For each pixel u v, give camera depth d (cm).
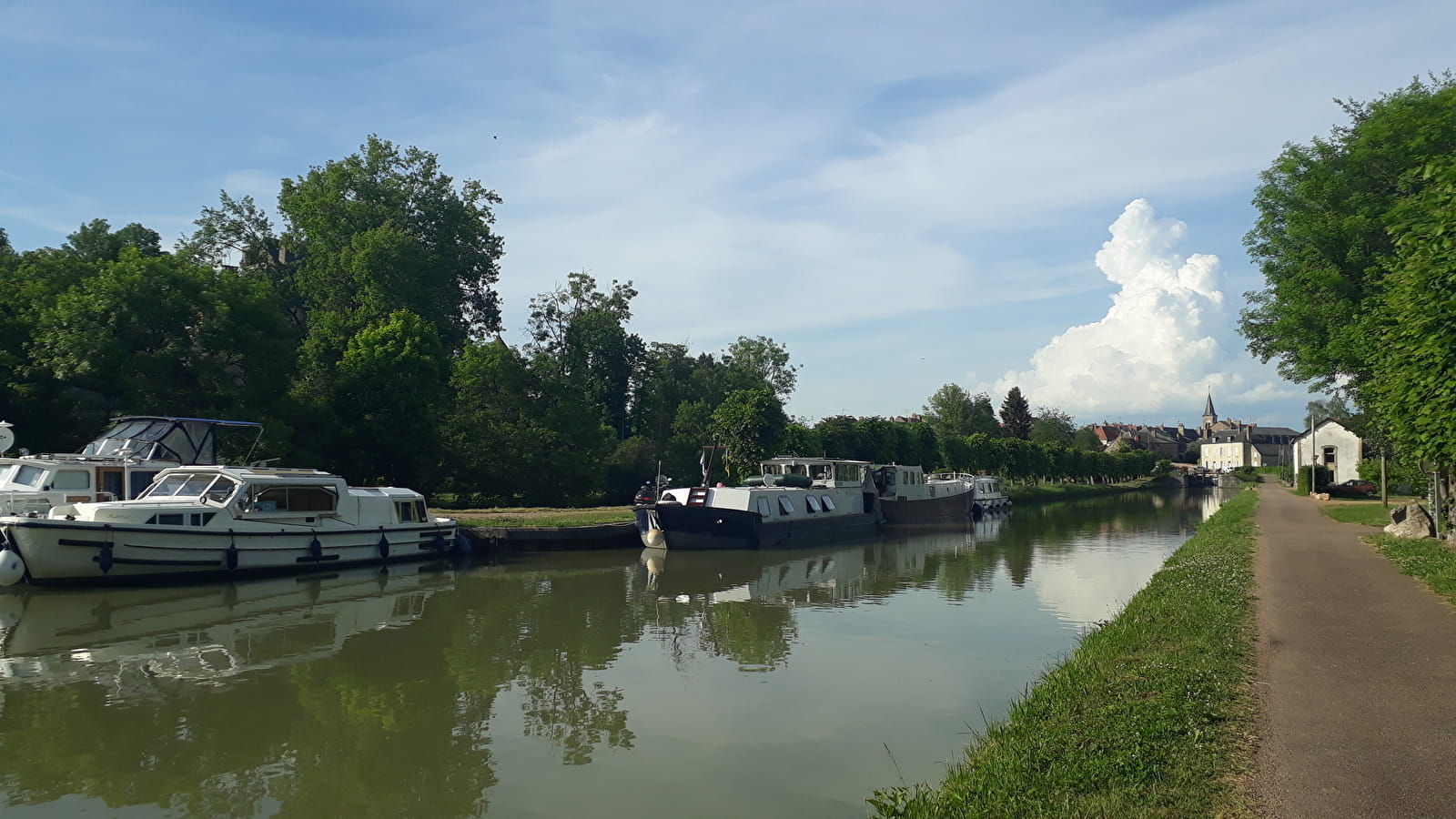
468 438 4738
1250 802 608
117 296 3106
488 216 5934
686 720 1115
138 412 3069
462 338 5406
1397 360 1645
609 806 848
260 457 3400
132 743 1049
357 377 3969
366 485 3994
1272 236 3384
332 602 2031
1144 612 1353
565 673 1363
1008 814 610
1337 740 734
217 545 2169
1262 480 14762
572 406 5453
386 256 4538
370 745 1034
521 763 973
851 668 1377
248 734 1078
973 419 12519
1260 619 1287
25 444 3030
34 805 870
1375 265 2762
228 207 5147
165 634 1664
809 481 3981
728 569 2753
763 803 850
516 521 3369
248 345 3438
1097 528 4766
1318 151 3200
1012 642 1566
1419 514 2595
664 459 6203
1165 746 724
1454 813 582
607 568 2742
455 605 2016
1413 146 2638
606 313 6688
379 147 5278
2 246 4172
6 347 3112
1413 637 1148
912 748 993
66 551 1947
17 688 1288
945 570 2734
